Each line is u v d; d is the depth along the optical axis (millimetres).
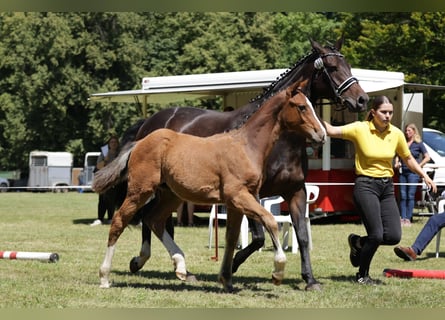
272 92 9414
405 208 17359
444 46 29719
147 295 8109
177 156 8156
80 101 45656
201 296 8125
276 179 8805
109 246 8547
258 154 8008
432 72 30219
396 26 30031
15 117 45812
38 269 10055
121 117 45344
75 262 10875
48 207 25500
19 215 21609
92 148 46844
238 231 8289
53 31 44375
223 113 9883
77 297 7922
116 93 19625
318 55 9352
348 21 33656
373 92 18094
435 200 19281
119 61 45500
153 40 47625
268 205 13164
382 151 8906
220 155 8016
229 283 8430
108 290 8367
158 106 43094
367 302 7910
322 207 17625
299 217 8883
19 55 45219
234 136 8117
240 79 17469
